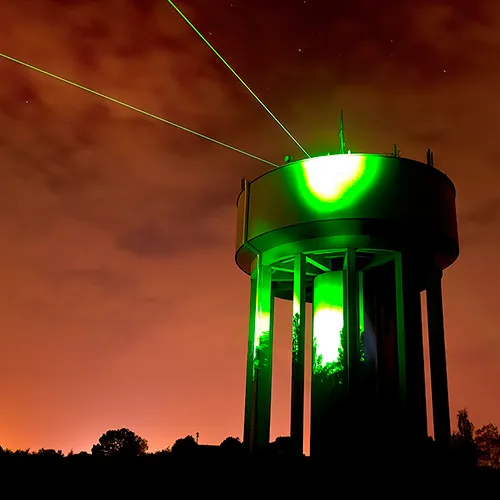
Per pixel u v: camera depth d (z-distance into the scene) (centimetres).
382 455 1845
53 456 2377
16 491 1741
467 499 1648
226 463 2078
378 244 2023
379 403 2123
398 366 2052
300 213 2039
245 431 2228
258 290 2239
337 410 2064
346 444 1839
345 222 1984
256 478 1836
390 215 1981
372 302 2252
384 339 2228
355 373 1880
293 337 2036
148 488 1770
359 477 1770
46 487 1792
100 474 1962
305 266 2114
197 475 1914
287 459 1927
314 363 2189
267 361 2181
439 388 2080
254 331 2319
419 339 2209
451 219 2166
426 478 1817
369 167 2027
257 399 2128
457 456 1975
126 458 2291
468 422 4478
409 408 1934
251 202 2252
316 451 2061
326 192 2023
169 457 2281
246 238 2228
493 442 4447
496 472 1961
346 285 2186
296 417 1939
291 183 2098
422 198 2048
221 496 1662
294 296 2077
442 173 2147
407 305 2039
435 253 2122
